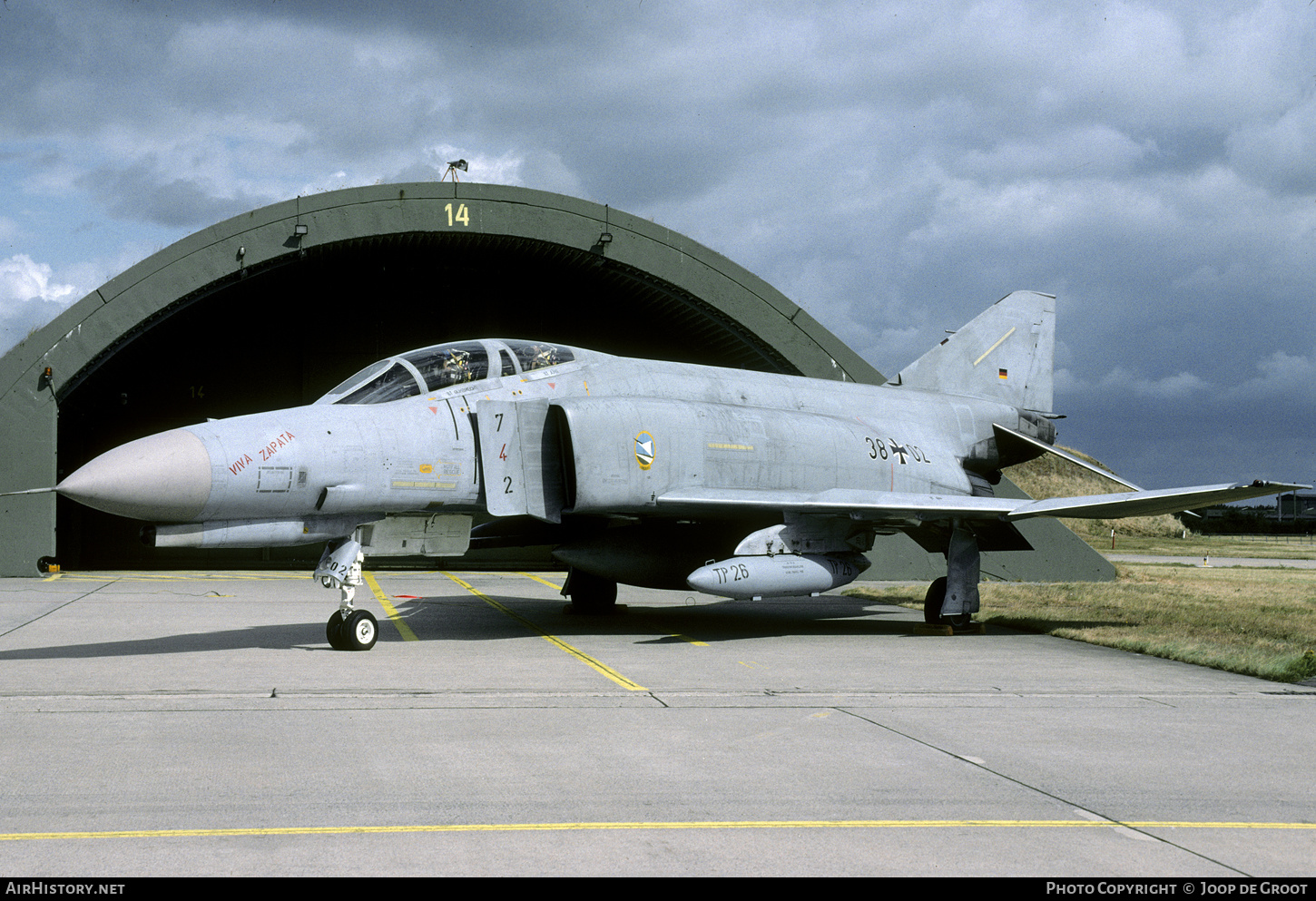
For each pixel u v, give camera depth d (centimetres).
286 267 2225
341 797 468
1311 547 5156
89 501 809
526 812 450
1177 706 740
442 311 2745
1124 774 535
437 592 1759
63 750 550
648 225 2162
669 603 1570
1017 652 1039
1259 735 641
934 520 1250
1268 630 1212
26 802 454
